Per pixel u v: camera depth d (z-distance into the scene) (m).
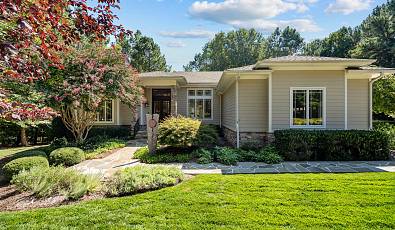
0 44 2.46
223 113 19.03
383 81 16.41
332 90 11.31
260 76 11.98
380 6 38.78
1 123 14.39
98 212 4.83
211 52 60.50
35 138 18.47
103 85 12.62
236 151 10.84
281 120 11.45
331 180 6.69
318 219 4.32
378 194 5.52
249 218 4.41
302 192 5.73
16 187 6.64
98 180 6.63
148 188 6.21
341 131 10.27
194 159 10.48
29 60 3.38
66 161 9.69
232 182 6.63
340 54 40.44
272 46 66.50
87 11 3.33
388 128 13.82
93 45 13.70
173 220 4.38
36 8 2.82
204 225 4.18
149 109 20.27
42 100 11.14
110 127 17.33
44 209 5.12
